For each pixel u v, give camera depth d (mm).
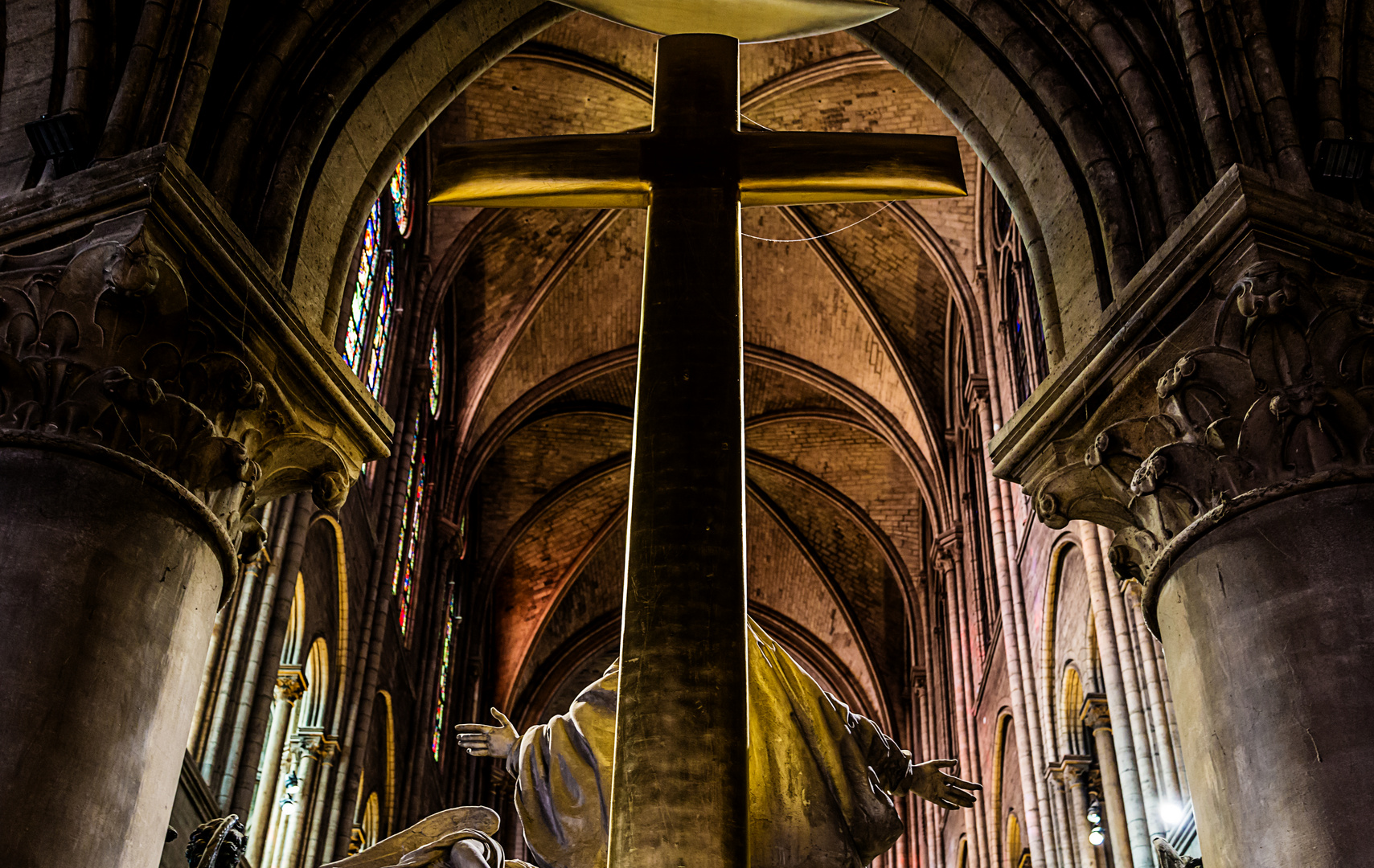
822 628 32406
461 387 24375
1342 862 5734
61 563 6230
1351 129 7992
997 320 20297
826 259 23797
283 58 8141
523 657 31594
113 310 6652
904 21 9711
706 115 6152
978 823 21172
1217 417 6910
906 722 30422
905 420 25219
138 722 6266
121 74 7633
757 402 28203
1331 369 6762
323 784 16469
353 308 16938
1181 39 8164
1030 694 17703
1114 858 14023
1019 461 8141
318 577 16047
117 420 6582
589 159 6035
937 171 6148
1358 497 6547
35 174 7406
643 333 5441
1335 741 5973
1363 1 8211
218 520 7012
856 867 4953
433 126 20719
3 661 5926
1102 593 13578
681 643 4609
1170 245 7324
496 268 23406
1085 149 8508
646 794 4344
